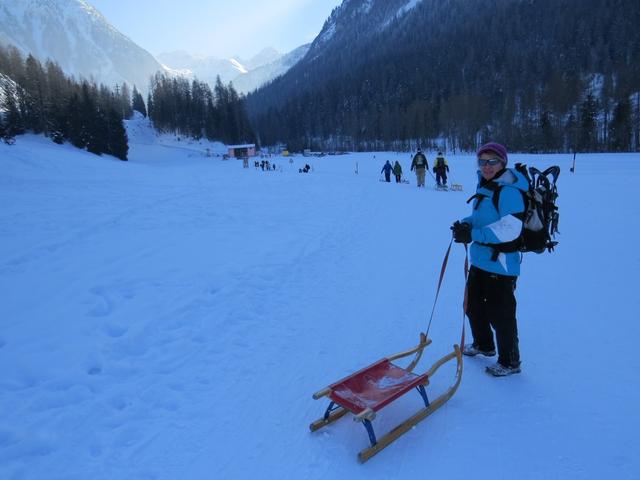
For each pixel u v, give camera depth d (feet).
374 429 10.72
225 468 9.56
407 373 11.25
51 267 23.70
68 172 88.63
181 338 15.93
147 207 44.78
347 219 40.37
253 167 175.01
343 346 15.26
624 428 10.25
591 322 16.25
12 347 14.84
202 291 20.47
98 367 13.93
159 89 392.88
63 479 9.25
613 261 24.13
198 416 11.47
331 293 20.72
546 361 13.53
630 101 255.09
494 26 501.15
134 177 90.12
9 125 194.29
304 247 29.22
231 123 382.83
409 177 100.12
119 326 16.61
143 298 19.47
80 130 214.07
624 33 375.04
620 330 15.44
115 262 24.79
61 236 30.71
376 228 36.22
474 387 12.26
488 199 11.68
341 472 9.30
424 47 539.29
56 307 18.25
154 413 11.61
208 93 429.79
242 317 17.90
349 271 24.18
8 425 10.94
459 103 339.98
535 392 11.88
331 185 74.64
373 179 91.86
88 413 11.53
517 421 10.71
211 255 26.66
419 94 431.43
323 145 437.58
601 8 428.15
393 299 19.80
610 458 9.34
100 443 10.41
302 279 22.76
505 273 11.91
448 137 342.23
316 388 12.67
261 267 24.35
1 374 13.23
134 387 12.79
